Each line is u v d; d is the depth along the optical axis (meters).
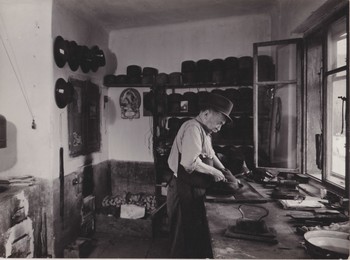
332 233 1.48
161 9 3.73
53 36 3.15
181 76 4.07
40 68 3.13
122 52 4.57
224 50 4.20
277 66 3.69
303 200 2.23
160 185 4.04
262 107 3.69
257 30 4.07
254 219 1.90
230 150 3.62
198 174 2.64
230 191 2.47
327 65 2.54
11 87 3.18
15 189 2.87
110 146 4.64
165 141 4.07
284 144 3.47
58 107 3.26
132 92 4.53
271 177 3.06
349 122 1.95
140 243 3.61
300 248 1.46
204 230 2.67
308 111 3.04
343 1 2.26
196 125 2.67
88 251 3.37
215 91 3.86
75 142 3.64
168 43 4.40
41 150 3.15
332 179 2.56
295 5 2.98
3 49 3.19
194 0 3.47
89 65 3.82
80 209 3.70
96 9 3.66
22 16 3.14
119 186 4.64
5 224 2.54
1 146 2.92
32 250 2.95
